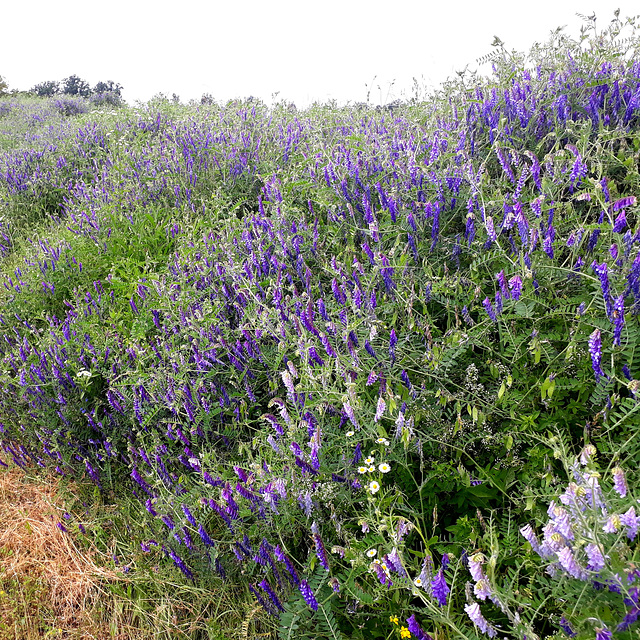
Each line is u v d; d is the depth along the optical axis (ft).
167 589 8.50
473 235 9.80
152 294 13.03
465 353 8.75
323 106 24.34
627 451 6.56
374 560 6.03
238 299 11.74
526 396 7.73
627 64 12.15
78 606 8.75
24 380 11.44
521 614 5.85
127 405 10.66
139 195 19.13
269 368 10.25
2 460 12.03
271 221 12.76
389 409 7.18
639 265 7.02
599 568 4.55
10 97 75.61
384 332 9.03
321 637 6.75
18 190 25.16
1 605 8.86
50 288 15.92
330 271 10.39
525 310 7.93
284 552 7.48
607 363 7.35
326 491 7.29
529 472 7.02
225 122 22.41
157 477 9.46
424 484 7.28
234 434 9.80
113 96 70.90
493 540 5.70
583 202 9.91
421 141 13.14
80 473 11.01
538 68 12.98
